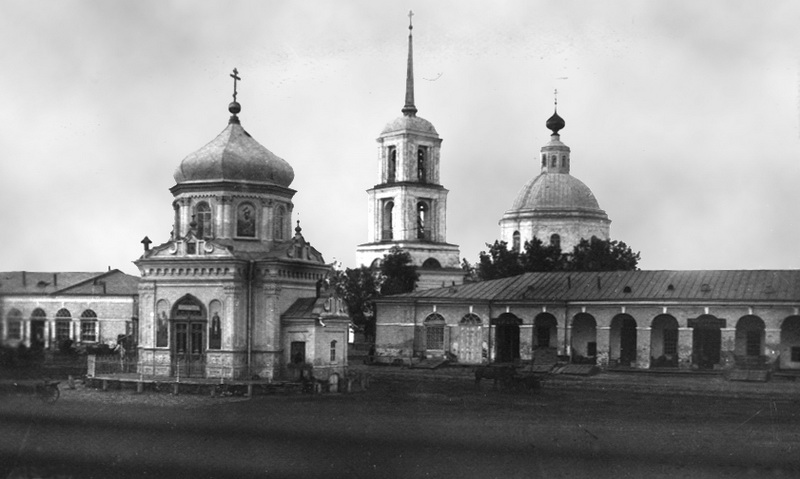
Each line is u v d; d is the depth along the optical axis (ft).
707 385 230.48
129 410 166.91
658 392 219.61
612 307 284.20
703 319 270.46
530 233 432.66
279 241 248.73
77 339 337.72
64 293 337.93
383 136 451.12
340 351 236.84
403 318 314.14
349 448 134.62
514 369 229.45
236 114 253.44
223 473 119.14
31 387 139.64
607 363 284.20
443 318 311.06
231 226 240.73
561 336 293.84
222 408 175.73
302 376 215.10
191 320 231.30
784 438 147.64
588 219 429.38
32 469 121.08
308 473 119.85
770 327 258.98
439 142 451.12
